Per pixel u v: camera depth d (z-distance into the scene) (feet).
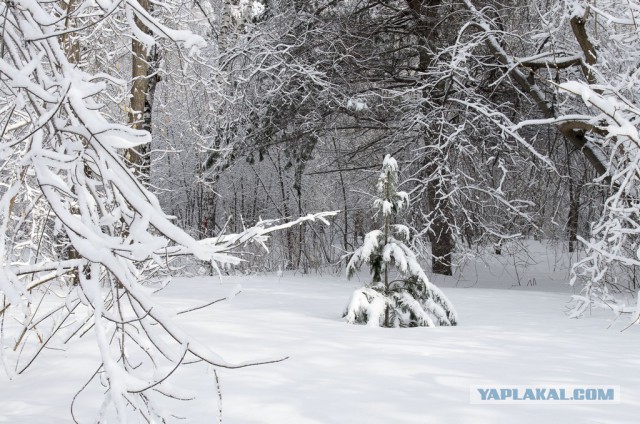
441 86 49.88
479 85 47.96
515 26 45.39
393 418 11.82
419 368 15.47
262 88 53.98
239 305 27.89
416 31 51.70
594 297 29.19
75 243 9.19
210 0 62.90
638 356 17.20
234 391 13.64
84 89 9.79
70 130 9.72
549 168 45.09
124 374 9.02
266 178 82.38
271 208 83.05
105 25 26.68
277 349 17.49
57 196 9.46
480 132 49.06
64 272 10.59
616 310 23.61
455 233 47.70
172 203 86.74
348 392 13.43
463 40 48.14
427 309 24.58
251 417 12.05
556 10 36.42
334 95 50.88
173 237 9.37
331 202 71.36
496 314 27.07
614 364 16.15
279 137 56.18
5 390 14.52
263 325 21.63
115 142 9.83
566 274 53.78
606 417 11.92
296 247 56.44
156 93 67.56
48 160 9.56
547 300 32.35
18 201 16.57
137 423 12.12
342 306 28.17
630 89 28.94
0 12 10.03
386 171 24.95
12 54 10.33
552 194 49.42
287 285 38.24
